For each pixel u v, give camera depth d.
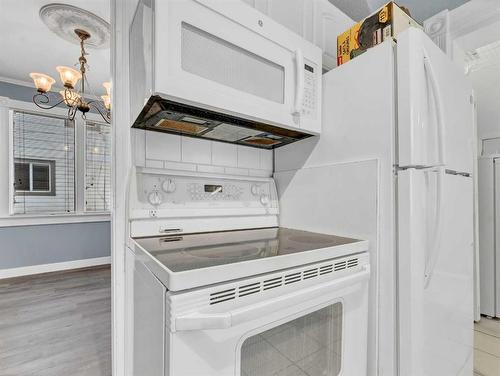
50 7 1.90
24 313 2.30
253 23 0.96
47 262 3.36
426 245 0.95
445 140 1.02
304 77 1.14
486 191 2.40
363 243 0.97
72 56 2.56
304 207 1.29
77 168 3.53
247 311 0.61
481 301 2.42
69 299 2.59
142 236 1.01
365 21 1.17
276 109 1.03
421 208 0.93
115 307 1.03
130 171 1.04
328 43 1.65
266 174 1.48
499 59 2.52
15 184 3.15
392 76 0.96
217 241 0.97
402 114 0.93
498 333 2.09
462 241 1.20
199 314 0.57
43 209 3.32
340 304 0.88
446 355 1.09
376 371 0.96
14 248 3.16
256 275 0.68
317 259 0.81
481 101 2.77
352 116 1.09
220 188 1.23
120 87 1.05
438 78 1.02
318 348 0.82
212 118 0.98
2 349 1.79
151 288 0.69
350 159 1.09
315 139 1.25
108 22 2.07
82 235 3.58
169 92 0.77
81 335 1.96
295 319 0.76
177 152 1.19
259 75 0.99
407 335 0.90
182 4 0.80
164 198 1.07
